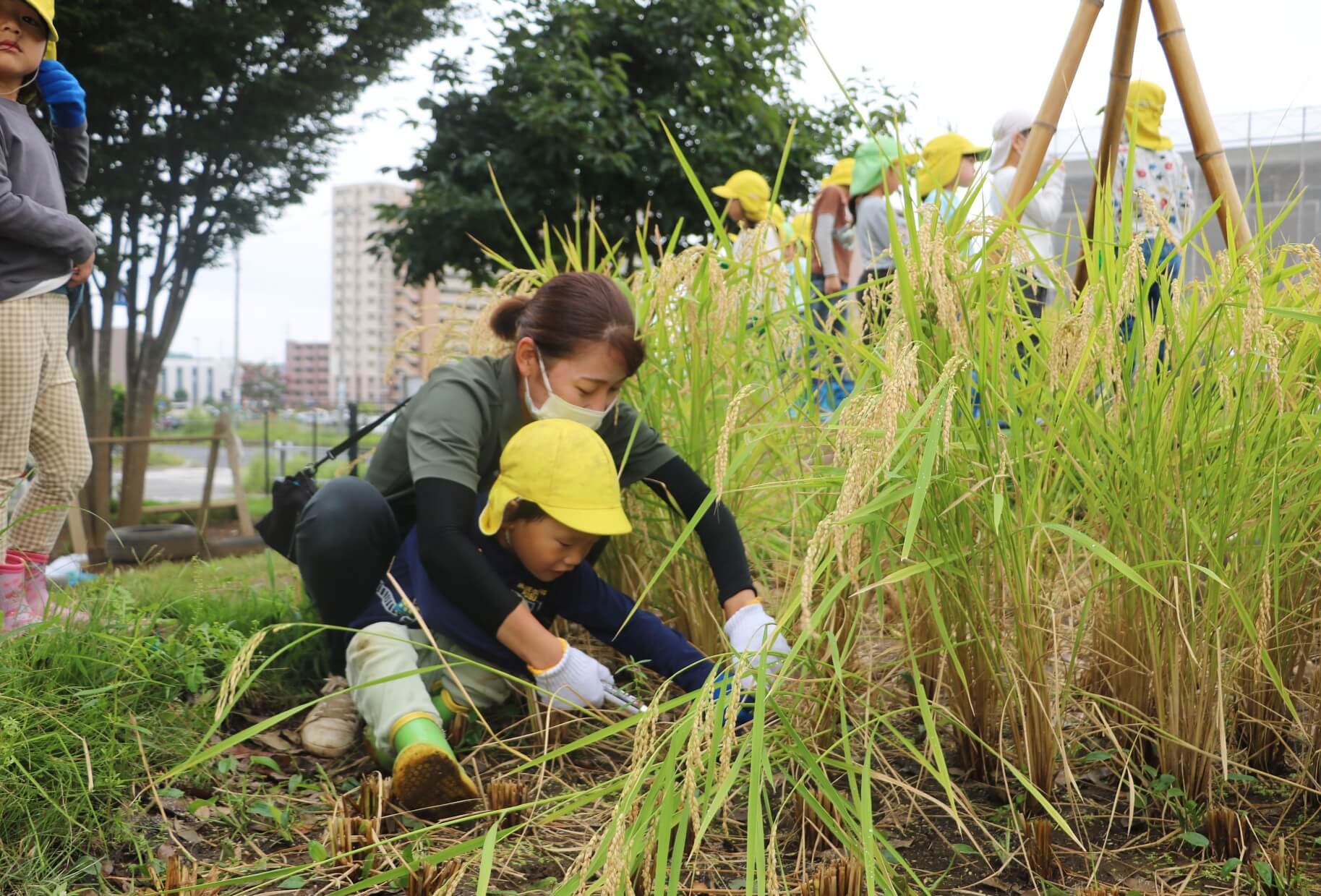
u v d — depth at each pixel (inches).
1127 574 64.2
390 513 98.3
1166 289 76.2
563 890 54.4
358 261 4766.2
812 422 92.7
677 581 108.0
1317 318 68.7
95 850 72.4
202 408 3496.6
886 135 95.5
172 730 88.9
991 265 82.7
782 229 116.0
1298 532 78.7
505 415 96.3
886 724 71.7
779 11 435.8
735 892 66.2
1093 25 110.0
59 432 117.0
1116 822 76.7
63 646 90.9
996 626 77.2
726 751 55.8
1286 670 82.7
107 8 324.5
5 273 108.9
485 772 88.7
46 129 124.9
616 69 405.7
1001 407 77.1
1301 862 69.4
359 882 67.4
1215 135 113.3
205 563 153.5
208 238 399.2
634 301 110.4
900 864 70.5
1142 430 75.7
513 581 93.4
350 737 95.0
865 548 81.4
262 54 363.3
